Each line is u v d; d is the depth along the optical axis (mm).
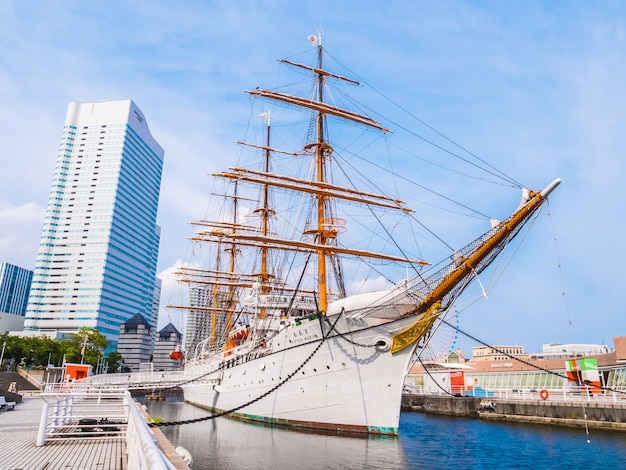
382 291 28750
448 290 26984
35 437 17203
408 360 27312
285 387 32219
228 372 42594
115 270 189875
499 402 48469
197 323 83250
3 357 100500
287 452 24094
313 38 43906
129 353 174250
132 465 10211
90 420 19422
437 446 29375
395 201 41000
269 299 43812
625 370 45844
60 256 185375
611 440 32094
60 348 110000
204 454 24156
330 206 41094
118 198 194625
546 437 34125
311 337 30531
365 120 41875
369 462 22031
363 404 27984
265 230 57719
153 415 45312
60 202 193500
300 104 39938
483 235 27062
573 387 45531
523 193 26094
